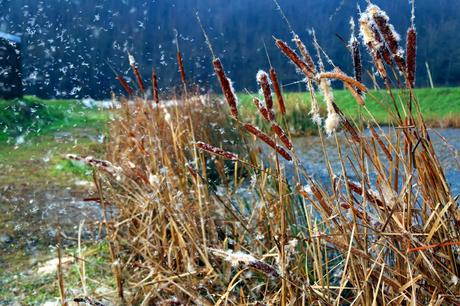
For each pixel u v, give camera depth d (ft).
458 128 31.91
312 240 4.34
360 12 3.82
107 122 19.98
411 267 3.97
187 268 5.47
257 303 4.61
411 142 3.94
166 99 13.98
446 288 3.73
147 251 6.33
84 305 5.85
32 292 6.72
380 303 4.19
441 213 3.79
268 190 6.49
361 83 3.73
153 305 5.77
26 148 18.52
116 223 6.73
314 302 4.29
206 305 4.79
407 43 3.78
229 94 4.18
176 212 6.04
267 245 5.85
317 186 4.28
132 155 9.87
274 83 4.09
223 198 7.01
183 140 10.09
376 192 4.36
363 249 4.08
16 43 28.37
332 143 24.36
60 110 27.73
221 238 6.74
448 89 42.04
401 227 3.83
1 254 8.11
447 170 13.43
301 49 3.89
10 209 10.53
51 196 11.76
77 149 17.67
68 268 7.43
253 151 7.04
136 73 6.81
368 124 4.21
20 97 28.43
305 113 28.66
